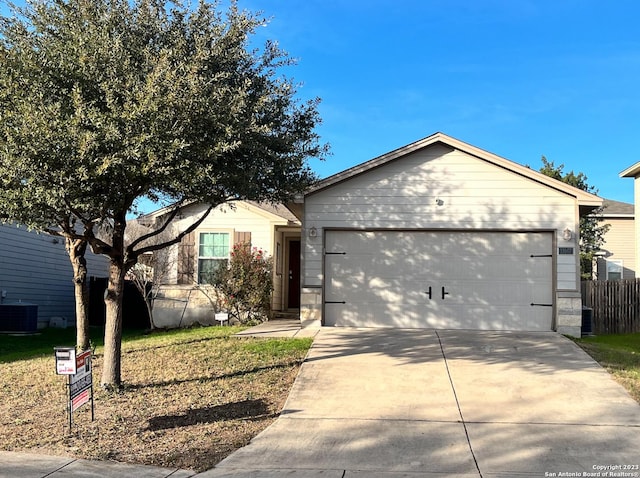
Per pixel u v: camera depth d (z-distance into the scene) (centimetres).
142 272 1780
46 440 662
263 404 814
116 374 880
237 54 872
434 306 1371
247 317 1695
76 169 676
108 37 754
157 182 765
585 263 2344
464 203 1362
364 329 1357
